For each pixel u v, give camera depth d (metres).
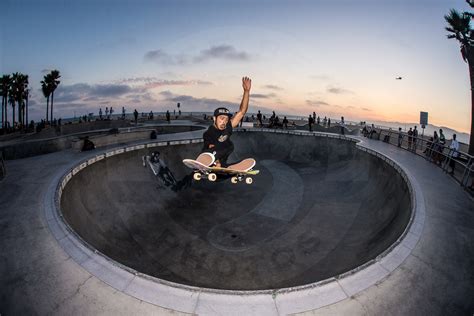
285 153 19.12
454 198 7.84
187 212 10.71
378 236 7.78
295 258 7.79
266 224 9.73
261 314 4.07
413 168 10.67
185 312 4.09
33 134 27.78
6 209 7.13
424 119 14.53
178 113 42.16
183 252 8.14
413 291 4.59
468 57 15.29
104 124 30.56
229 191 12.64
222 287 6.67
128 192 11.06
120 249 8.02
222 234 9.12
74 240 5.69
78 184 9.78
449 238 5.93
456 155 11.34
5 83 44.75
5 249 5.55
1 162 9.81
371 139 18.84
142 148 13.73
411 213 6.88
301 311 4.13
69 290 4.54
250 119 35.28
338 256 7.61
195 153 16.03
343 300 4.34
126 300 4.31
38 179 9.15
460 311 4.30
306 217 10.14
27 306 4.34
